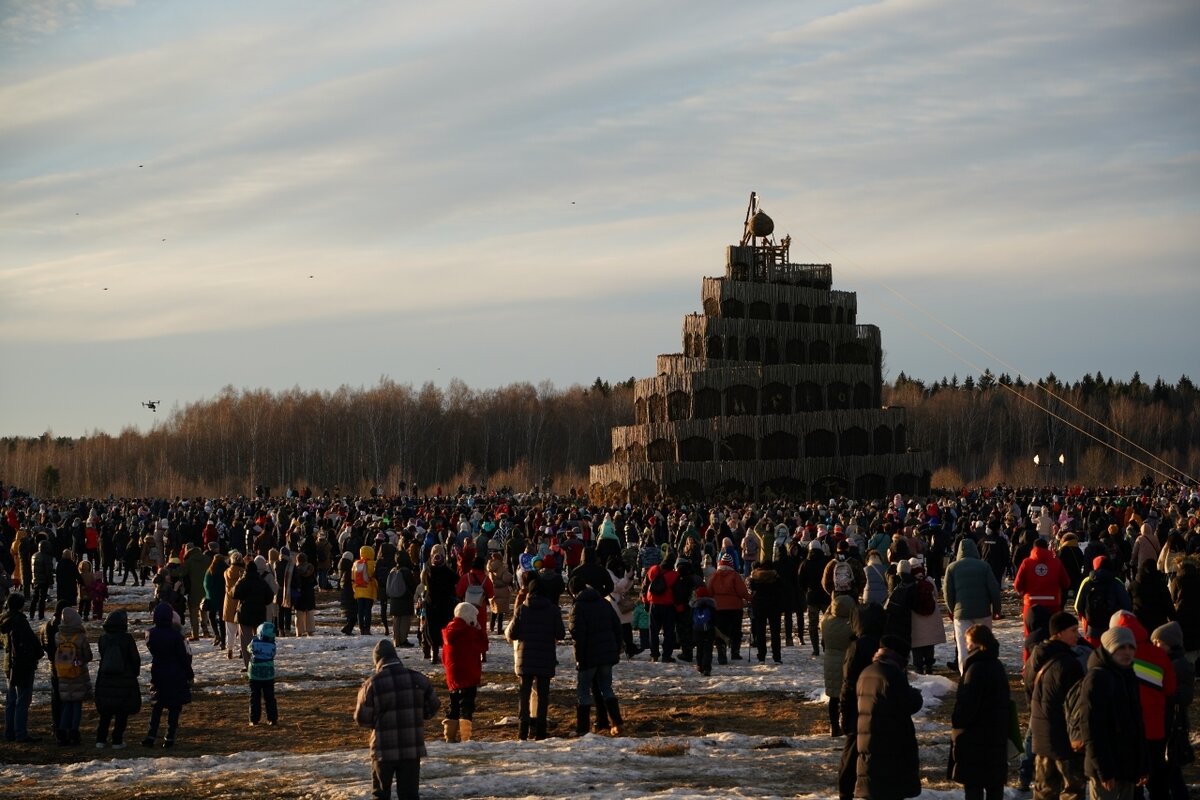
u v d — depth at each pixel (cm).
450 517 5422
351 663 2775
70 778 1670
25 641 2002
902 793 1164
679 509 6462
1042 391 19488
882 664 1184
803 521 5166
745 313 10406
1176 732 1242
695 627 2477
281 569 3194
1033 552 2061
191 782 1599
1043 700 1185
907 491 9781
